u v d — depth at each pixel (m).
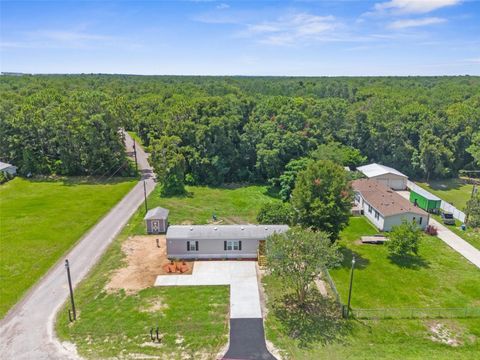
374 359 20.19
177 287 27.20
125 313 23.88
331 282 27.77
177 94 95.50
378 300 26.30
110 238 35.59
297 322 23.41
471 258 33.28
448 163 63.72
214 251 31.92
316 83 139.38
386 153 65.06
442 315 24.38
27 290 26.56
